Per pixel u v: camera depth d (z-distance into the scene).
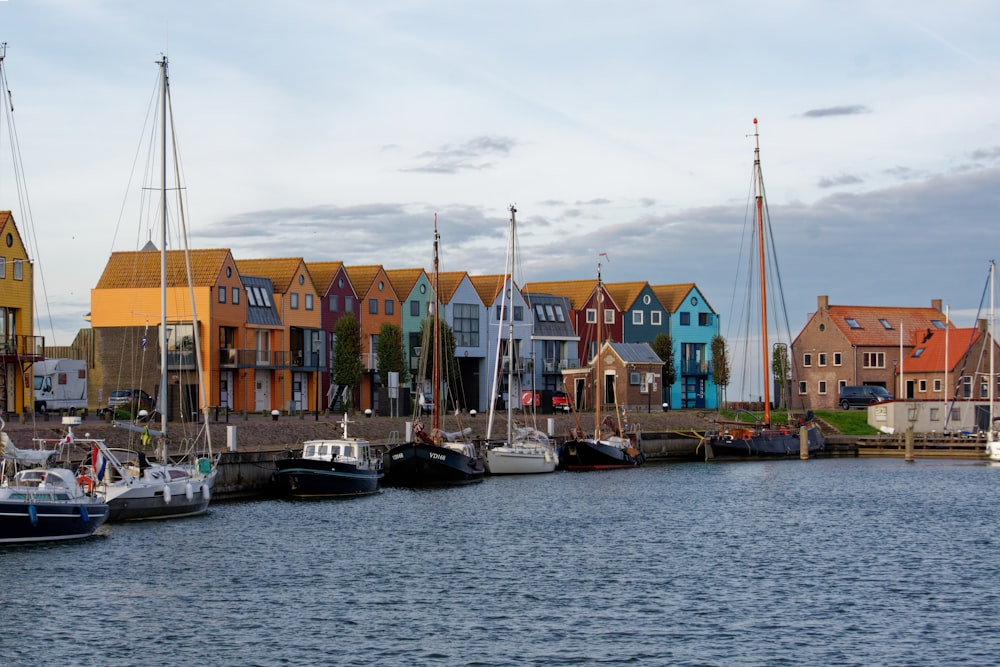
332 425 80.38
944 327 136.62
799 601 40.25
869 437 110.94
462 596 40.53
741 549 50.78
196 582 41.94
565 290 132.88
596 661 32.94
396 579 43.19
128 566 44.06
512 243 86.25
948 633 36.06
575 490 73.75
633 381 120.38
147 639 34.56
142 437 58.09
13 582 40.91
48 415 75.19
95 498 49.62
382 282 110.00
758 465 98.00
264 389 97.50
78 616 36.81
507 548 50.19
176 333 90.81
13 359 73.56
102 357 92.94
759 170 110.81
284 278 100.62
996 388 129.00
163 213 61.41
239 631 35.56
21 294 75.19
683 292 136.00
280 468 65.00
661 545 51.62
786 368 131.88
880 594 41.44
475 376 117.19
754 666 32.59
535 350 123.19
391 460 74.06
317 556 47.34
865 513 63.66
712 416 116.69
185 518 56.16
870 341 132.25
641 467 94.12
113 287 93.00
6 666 31.94
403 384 97.69
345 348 95.62
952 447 108.38
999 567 46.72
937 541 53.47
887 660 33.22
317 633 35.47
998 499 70.94
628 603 39.75
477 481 78.19
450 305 113.88
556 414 109.06
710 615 38.12
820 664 32.84
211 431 70.38
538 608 38.94
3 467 48.81
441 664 32.56
